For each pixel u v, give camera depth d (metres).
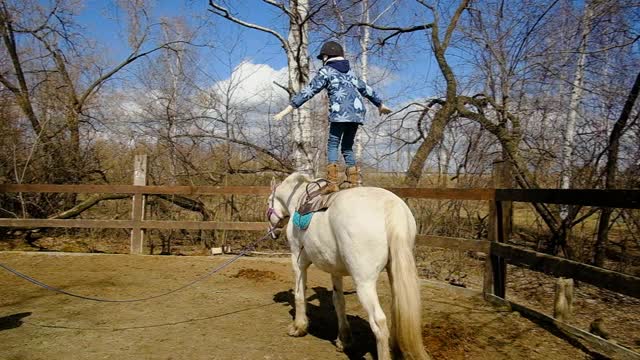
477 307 5.99
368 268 3.64
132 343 4.84
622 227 9.34
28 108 12.76
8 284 7.23
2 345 4.75
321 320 5.66
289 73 10.75
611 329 5.45
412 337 3.40
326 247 4.08
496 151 9.91
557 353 4.47
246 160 11.68
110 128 13.22
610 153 7.29
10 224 9.66
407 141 12.05
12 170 11.77
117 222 9.74
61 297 6.54
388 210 3.70
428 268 8.67
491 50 9.86
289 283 7.53
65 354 4.55
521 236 9.44
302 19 10.34
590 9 8.09
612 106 7.91
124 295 6.70
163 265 8.82
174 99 12.91
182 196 11.16
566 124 9.05
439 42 11.15
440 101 11.55
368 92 5.04
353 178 4.81
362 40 14.20
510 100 10.04
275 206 5.49
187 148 11.81
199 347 4.75
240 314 5.85
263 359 4.47
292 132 10.95
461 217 9.68
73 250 10.69
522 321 5.37
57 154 12.09
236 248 10.53
